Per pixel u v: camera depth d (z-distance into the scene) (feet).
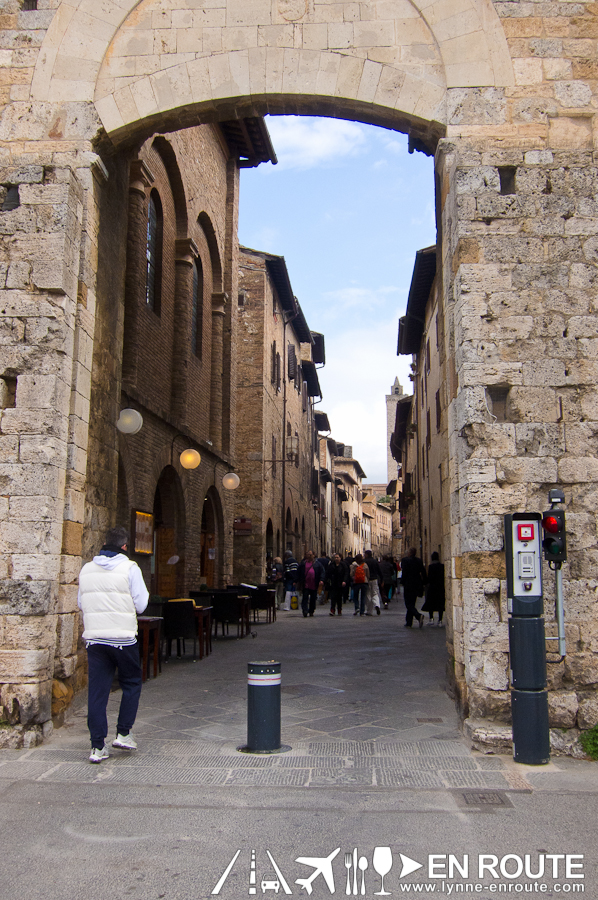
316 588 75.46
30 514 25.31
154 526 55.77
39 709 24.22
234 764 20.95
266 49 29.40
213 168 67.97
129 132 29.94
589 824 16.47
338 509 219.41
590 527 24.73
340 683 33.06
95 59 29.76
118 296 34.63
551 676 23.86
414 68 28.86
